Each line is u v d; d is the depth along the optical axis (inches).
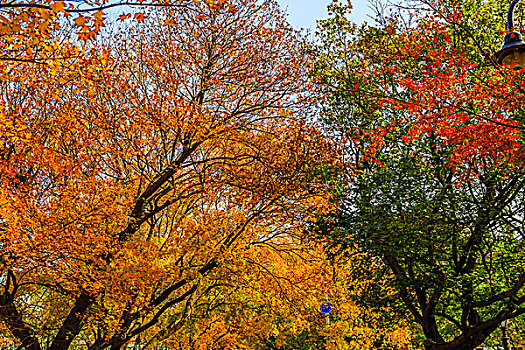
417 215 452.1
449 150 480.4
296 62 589.0
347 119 575.5
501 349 742.5
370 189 481.4
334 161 562.3
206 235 519.2
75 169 466.3
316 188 544.4
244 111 568.1
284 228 569.6
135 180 537.0
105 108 506.3
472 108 431.2
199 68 553.3
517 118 430.0
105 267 437.7
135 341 628.7
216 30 551.5
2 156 409.1
